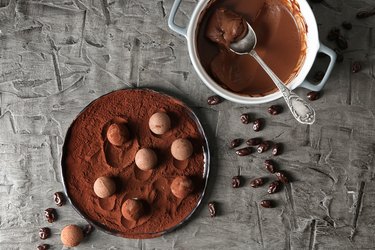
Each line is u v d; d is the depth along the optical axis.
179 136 0.76
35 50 0.77
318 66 0.76
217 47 0.70
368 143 0.77
